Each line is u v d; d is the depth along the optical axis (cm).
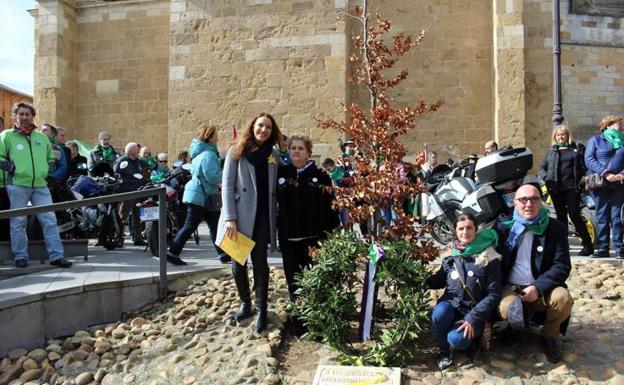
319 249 525
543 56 1514
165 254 641
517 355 474
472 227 466
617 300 582
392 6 1563
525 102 1507
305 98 1527
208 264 745
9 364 521
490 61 1530
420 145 1548
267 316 554
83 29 1823
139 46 1786
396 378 443
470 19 1545
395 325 490
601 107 1550
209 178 721
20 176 695
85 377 500
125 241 1054
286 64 1540
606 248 751
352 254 507
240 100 1560
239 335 534
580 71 1546
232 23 1573
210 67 1580
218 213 761
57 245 712
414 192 539
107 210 911
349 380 448
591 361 459
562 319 452
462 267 469
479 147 1526
